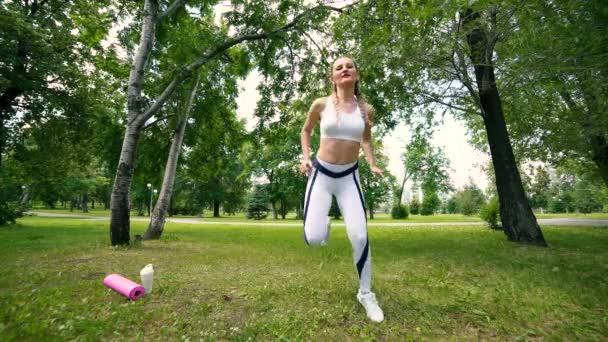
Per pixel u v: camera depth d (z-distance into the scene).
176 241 10.15
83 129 15.36
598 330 2.97
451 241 10.16
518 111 11.86
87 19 12.89
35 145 18.98
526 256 7.03
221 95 13.52
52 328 2.86
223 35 10.52
